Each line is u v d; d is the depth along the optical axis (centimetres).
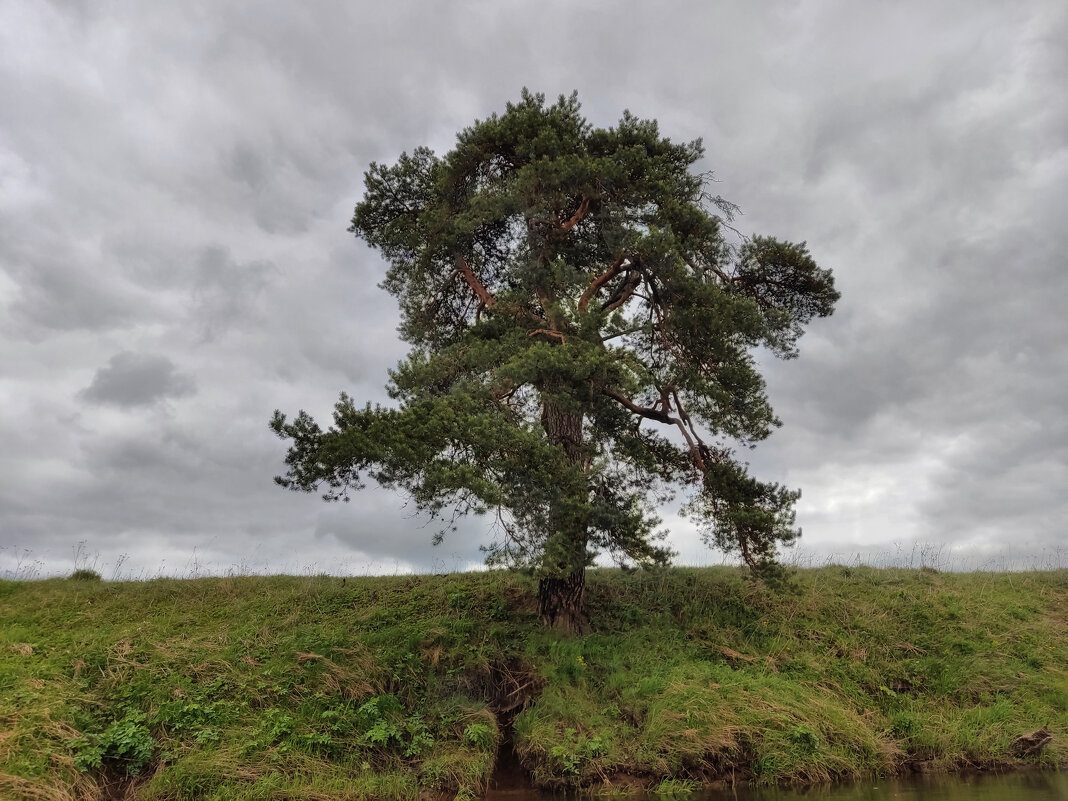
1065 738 1123
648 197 1361
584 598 1472
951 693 1236
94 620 1320
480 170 1487
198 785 895
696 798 939
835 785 985
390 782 951
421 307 1609
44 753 877
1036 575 1794
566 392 1227
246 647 1210
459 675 1170
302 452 1185
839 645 1348
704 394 1305
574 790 976
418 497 1141
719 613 1445
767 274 1454
